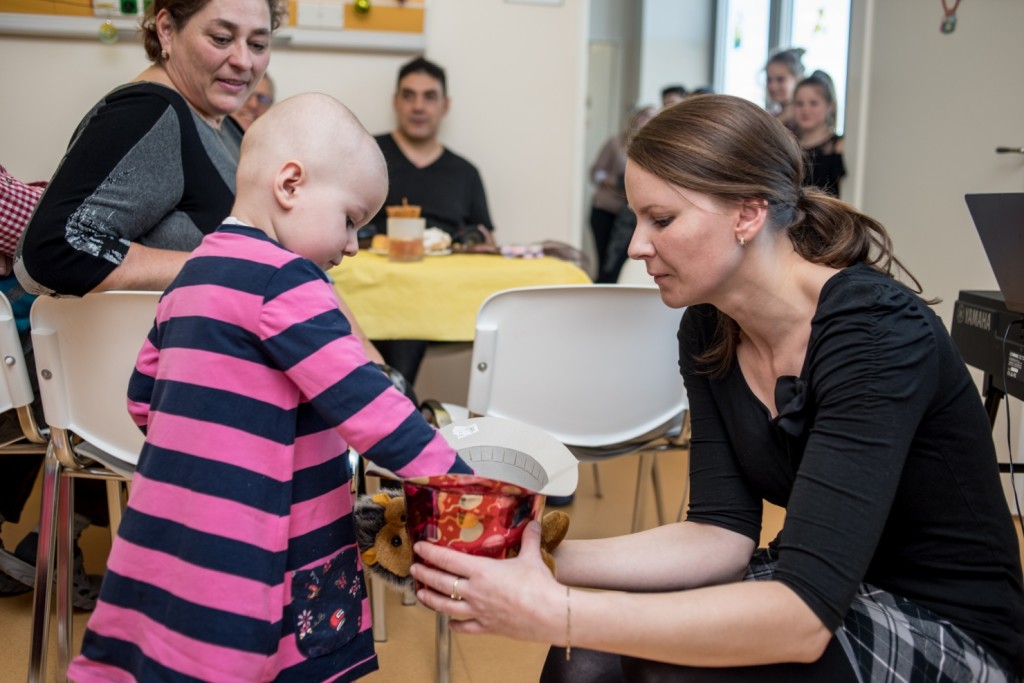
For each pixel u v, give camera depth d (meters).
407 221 2.25
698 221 0.93
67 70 3.04
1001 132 2.80
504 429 1.07
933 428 0.95
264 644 0.92
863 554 0.84
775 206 0.96
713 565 1.07
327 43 3.25
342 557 1.03
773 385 1.04
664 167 0.94
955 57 3.03
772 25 5.09
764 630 0.83
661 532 1.10
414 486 0.89
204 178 1.62
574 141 3.60
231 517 0.92
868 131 3.66
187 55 1.66
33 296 1.65
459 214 3.25
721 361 1.11
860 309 0.91
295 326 0.93
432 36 3.39
